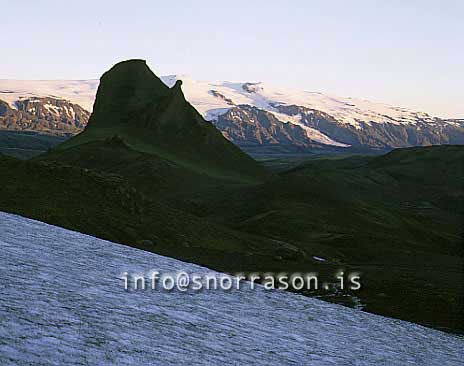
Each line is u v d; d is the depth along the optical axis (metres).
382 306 32.91
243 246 52.06
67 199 46.38
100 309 16.98
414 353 22.30
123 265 28.06
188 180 142.88
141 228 45.50
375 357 20.03
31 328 12.80
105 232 41.03
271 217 98.75
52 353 11.37
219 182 146.00
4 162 50.69
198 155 179.25
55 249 27.66
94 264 26.17
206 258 40.56
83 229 40.12
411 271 49.72
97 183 51.84
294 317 24.56
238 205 118.94
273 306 26.23
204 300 23.94
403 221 123.81
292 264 43.69
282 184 127.06
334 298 33.62
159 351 13.80
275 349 17.58
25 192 45.19
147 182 137.88
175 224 50.38
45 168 51.62
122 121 196.00
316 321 24.73
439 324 30.27
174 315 19.20
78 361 11.30
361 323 26.56
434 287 39.19
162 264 31.62
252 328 20.22
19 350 11.03
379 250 73.31
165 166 146.38
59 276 20.95
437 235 122.69
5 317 13.15
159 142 179.38
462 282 43.88
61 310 15.42
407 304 34.00
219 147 186.50
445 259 71.88
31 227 33.50
